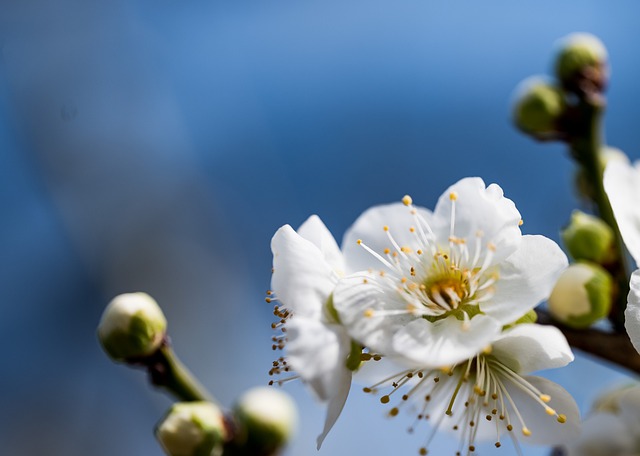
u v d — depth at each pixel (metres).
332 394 0.23
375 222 0.25
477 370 0.24
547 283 0.23
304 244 0.24
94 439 0.35
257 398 0.26
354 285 0.24
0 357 0.36
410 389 0.24
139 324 0.25
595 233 0.26
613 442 0.26
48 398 0.35
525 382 0.24
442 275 0.24
